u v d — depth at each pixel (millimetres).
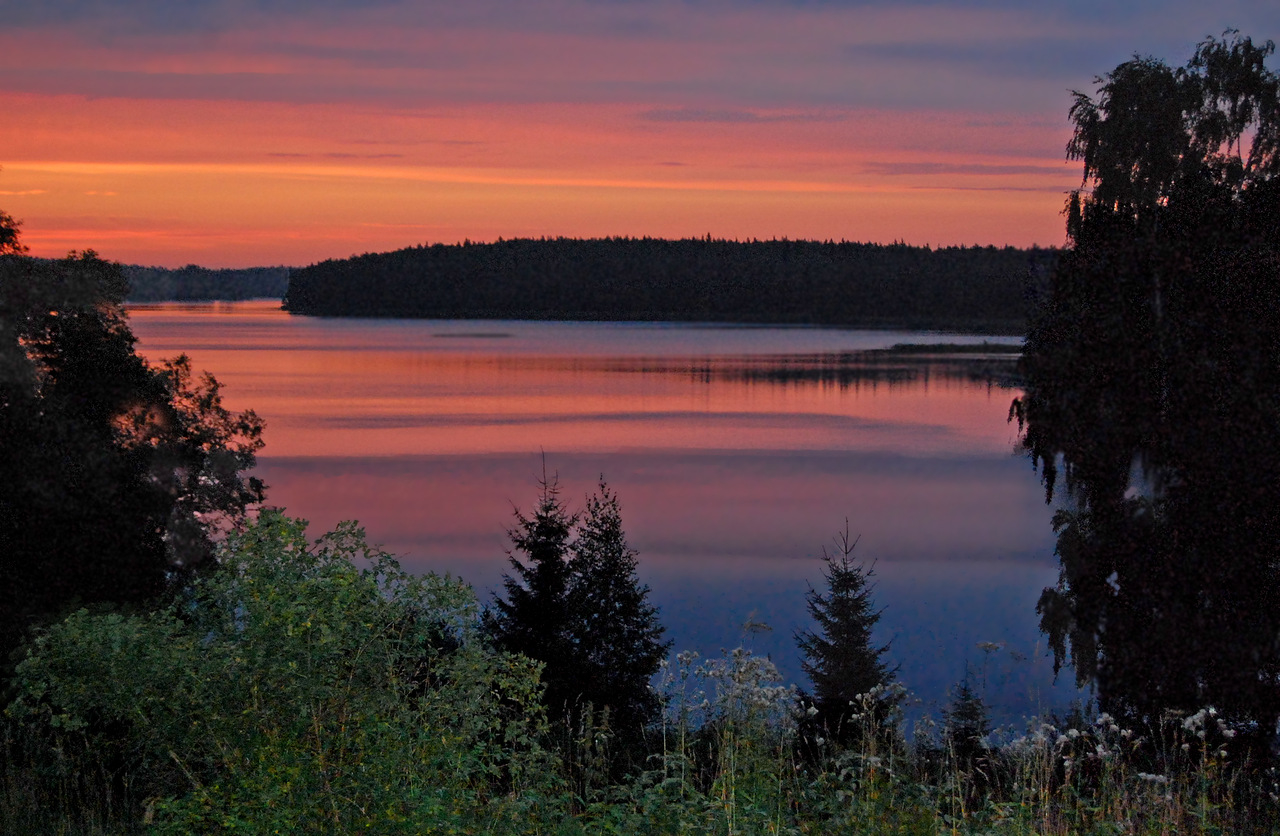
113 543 15312
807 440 162875
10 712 6480
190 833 5184
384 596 6066
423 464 132625
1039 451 12922
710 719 6363
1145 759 7012
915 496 109938
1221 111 22000
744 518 96500
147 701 5648
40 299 16891
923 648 36719
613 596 24172
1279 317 8523
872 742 5977
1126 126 21766
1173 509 8109
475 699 5922
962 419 194375
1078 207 22188
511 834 5320
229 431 20719
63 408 16609
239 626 5867
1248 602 7941
